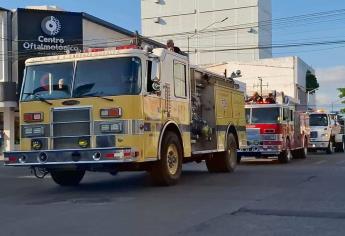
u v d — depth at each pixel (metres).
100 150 11.55
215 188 12.64
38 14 36.56
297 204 10.00
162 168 12.84
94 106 11.88
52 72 12.45
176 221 8.38
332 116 35.62
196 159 16.06
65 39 37.25
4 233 7.69
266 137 23.05
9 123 37.03
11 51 36.47
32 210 9.77
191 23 78.25
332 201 10.38
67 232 7.68
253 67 61.09
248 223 8.17
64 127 12.06
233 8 76.00
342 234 7.39
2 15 36.31
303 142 27.66
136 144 11.67
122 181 15.03
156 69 12.37
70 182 13.95
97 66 12.12
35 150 12.17
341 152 36.88
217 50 72.31
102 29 39.62
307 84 67.69
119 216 8.90
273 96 23.86
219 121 16.73
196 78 15.43
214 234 7.41
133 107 11.71
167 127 13.23
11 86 35.88
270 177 15.45
